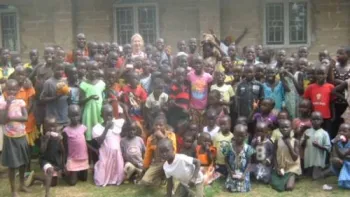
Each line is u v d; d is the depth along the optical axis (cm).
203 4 1093
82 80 652
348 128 577
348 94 604
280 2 1105
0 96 615
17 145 557
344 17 1075
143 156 627
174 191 557
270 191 570
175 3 1145
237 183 569
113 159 608
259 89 643
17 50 1234
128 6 1177
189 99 664
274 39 1120
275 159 593
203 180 533
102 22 1188
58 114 621
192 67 691
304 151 611
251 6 1108
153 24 1173
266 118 628
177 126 649
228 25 1120
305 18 1102
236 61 800
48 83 618
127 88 672
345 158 574
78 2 1188
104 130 612
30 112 657
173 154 513
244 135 571
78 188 596
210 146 591
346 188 571
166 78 680
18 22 1224
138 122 657
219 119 613
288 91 647
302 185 588
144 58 738
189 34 1145
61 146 591
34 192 586
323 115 621
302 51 749
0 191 594
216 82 664
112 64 704
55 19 1169
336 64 667
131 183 611
